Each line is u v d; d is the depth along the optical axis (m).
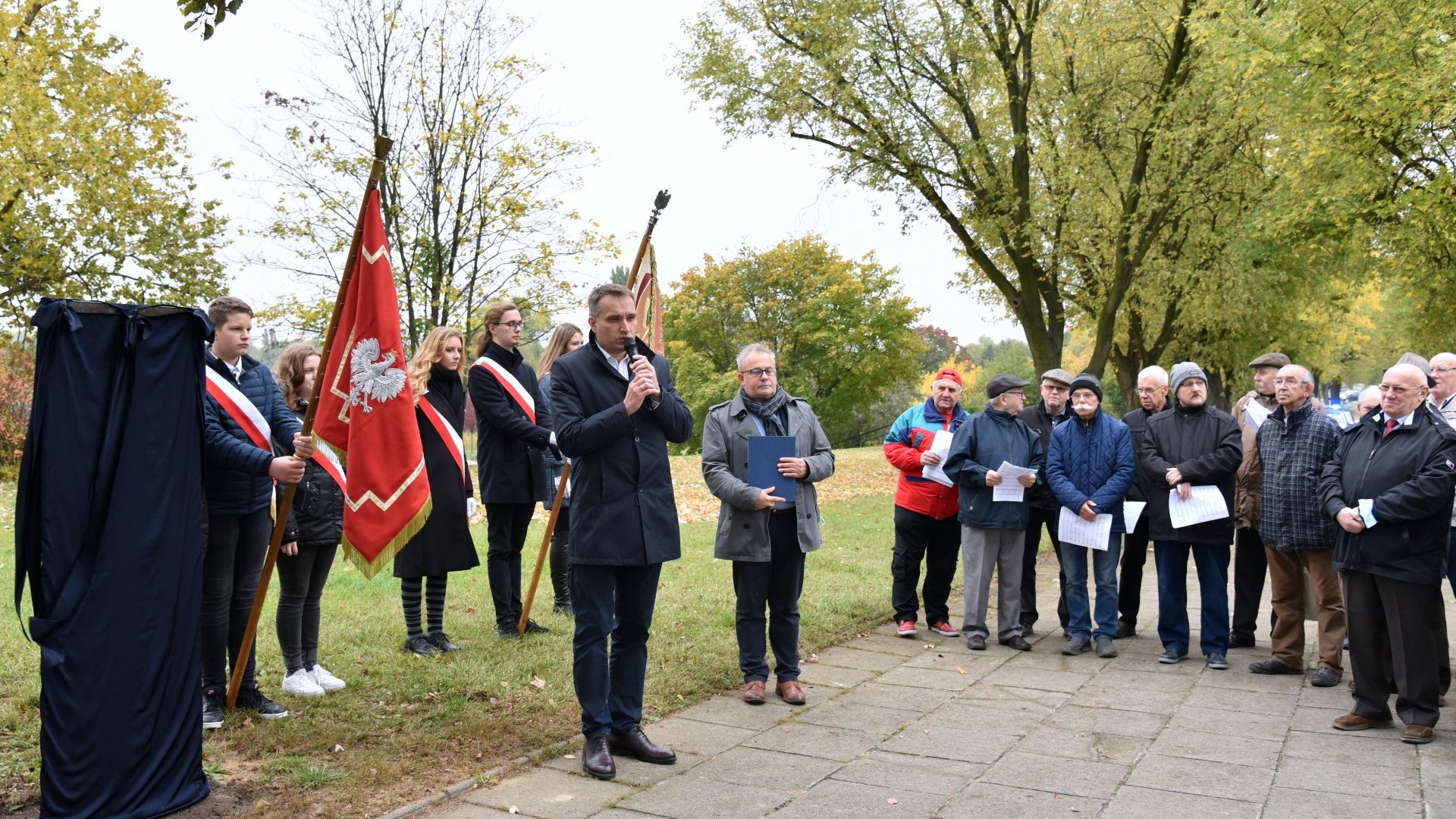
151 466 3.47
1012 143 17.06
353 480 4.51
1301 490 5.54
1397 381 4.61
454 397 5.89
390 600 7.03
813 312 42.25
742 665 5.21
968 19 16.50
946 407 6.95
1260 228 16.11
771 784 3.94
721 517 5.21
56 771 3.25
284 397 4.75
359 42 14.22
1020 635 6.48
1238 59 13.84
